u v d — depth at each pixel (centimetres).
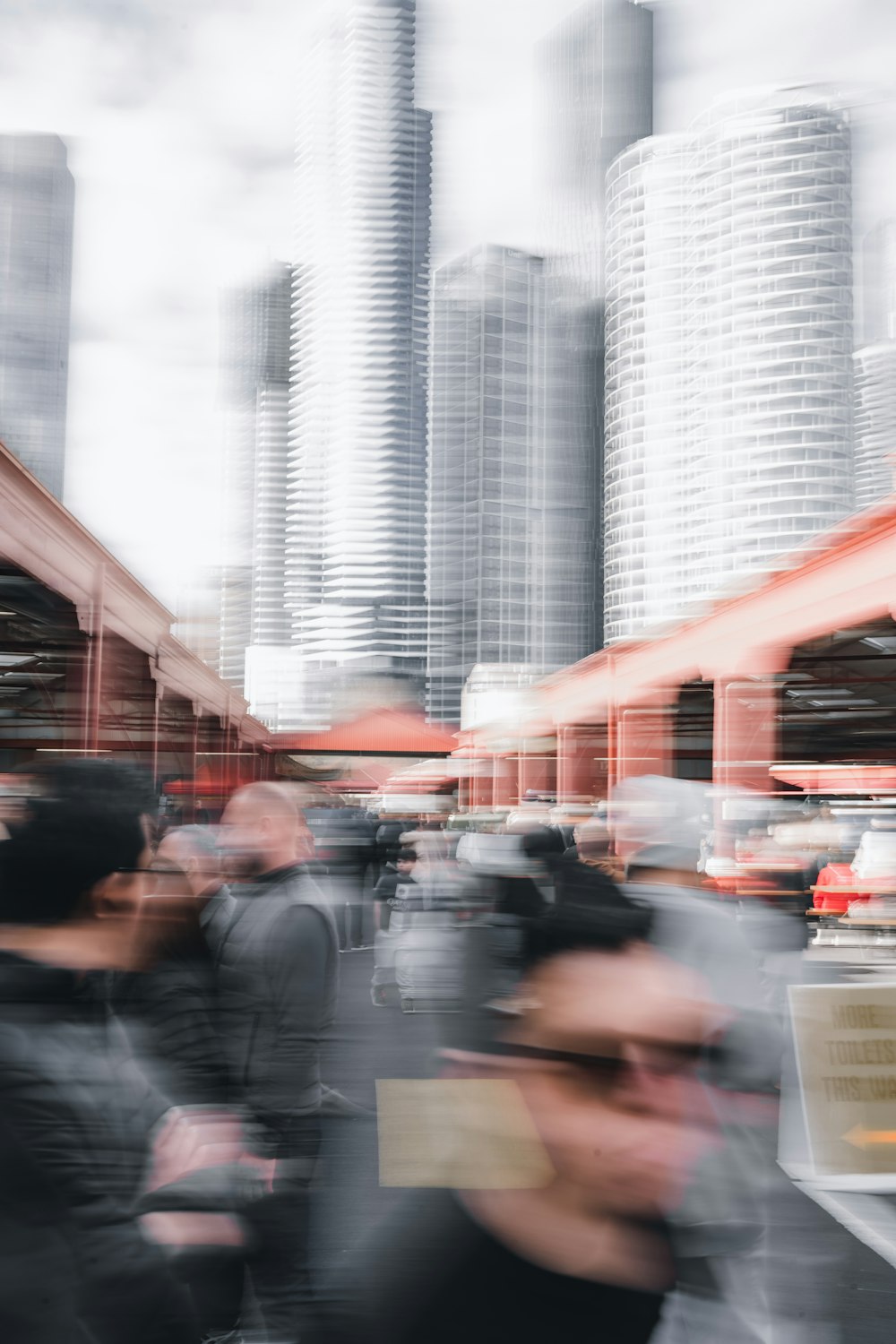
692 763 4128
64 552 2100
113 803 234
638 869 349
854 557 1512
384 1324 198
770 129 12612
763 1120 250
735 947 239
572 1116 204
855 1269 438
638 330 14188
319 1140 403
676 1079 213
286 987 411
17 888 224
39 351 19162
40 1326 197
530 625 17075
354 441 17438
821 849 1622
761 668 1942
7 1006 213
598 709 3647
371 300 18275
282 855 442
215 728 5169
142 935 333
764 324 12619
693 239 13488
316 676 16862
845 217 12519
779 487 12369
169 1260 230
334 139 19312
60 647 2762
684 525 13500
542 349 17900
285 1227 380
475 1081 208
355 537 17212
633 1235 201
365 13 19188
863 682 2480
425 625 17050
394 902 1341
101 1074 216
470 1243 199
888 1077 435
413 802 2111
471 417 17250
